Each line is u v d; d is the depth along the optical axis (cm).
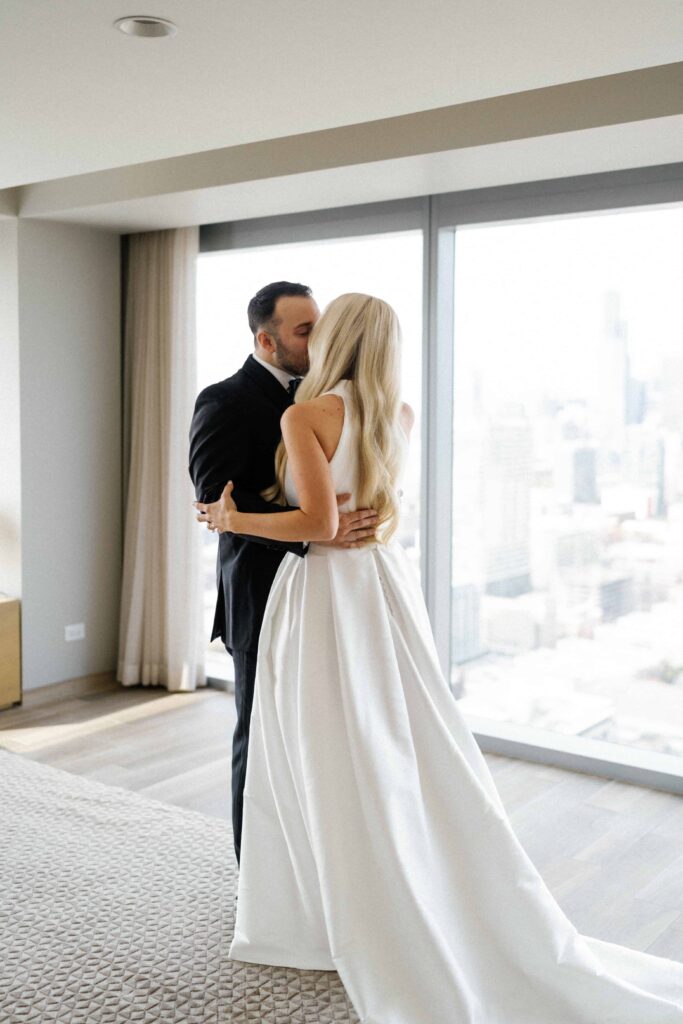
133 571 530
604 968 255
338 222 456
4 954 269
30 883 310
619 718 412
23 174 386
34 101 289
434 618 442
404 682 248
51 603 514
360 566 250
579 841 349
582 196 387
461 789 242
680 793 391
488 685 446
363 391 248
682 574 389
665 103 308
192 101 290
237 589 269
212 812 371
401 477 258
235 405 266
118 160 362
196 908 295
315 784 237
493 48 247
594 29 234
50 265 498
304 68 261
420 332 438
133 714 490
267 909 261
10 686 498
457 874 241
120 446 542
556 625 424
